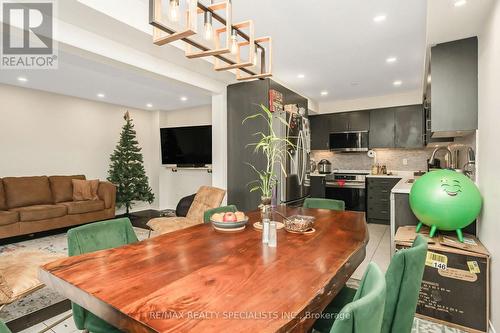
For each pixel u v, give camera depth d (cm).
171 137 632
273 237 151
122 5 226
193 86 364
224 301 91
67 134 536
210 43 160
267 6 234
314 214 234
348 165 624
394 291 116
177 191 684
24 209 415
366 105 592
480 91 234
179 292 98
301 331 86
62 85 459
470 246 208
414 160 558
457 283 202
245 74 252
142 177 614
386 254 350
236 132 408
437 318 208
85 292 98
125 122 637
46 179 482
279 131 382
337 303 141
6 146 457
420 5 234
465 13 205
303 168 459
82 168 561
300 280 107
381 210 522
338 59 361
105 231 170
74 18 219
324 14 248
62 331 200
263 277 110
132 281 107
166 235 173
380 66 391
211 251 142
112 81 432
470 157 254
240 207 405
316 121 621
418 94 535
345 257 132
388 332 118
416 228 249
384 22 264
